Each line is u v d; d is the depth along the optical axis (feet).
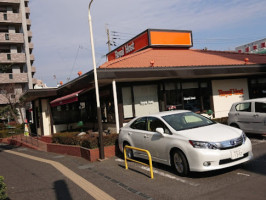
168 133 21.07
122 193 17.58
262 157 22.85
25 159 35.88
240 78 51.34
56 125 56.70
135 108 40.81
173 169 21.85
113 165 25.82
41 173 25.79
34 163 31.89
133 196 16.79
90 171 24.52
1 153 45.50
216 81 48.88
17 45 125.18
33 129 67.82
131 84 40.47
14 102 96.78
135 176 21.18
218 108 48.57
